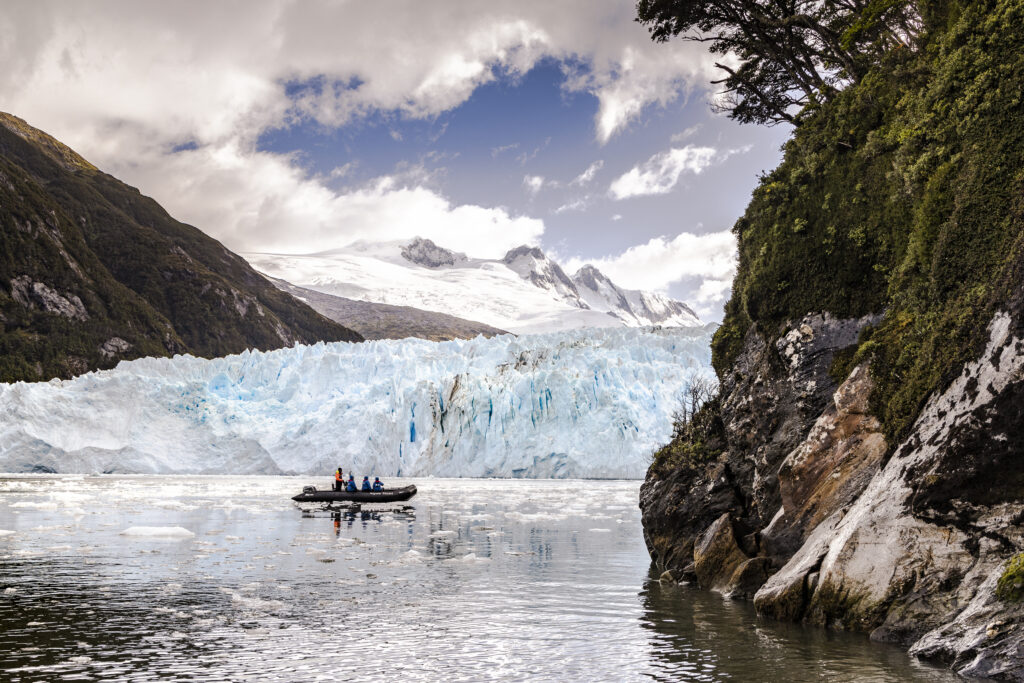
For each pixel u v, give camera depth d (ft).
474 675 42.47
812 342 67.51
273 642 49.14
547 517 139.23
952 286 52.95
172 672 42.37
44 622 53.93
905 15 84.99
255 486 223.10
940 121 61.36
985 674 38.70
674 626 53.47
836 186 71.82
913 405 52.85
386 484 250.37
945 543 45.80
